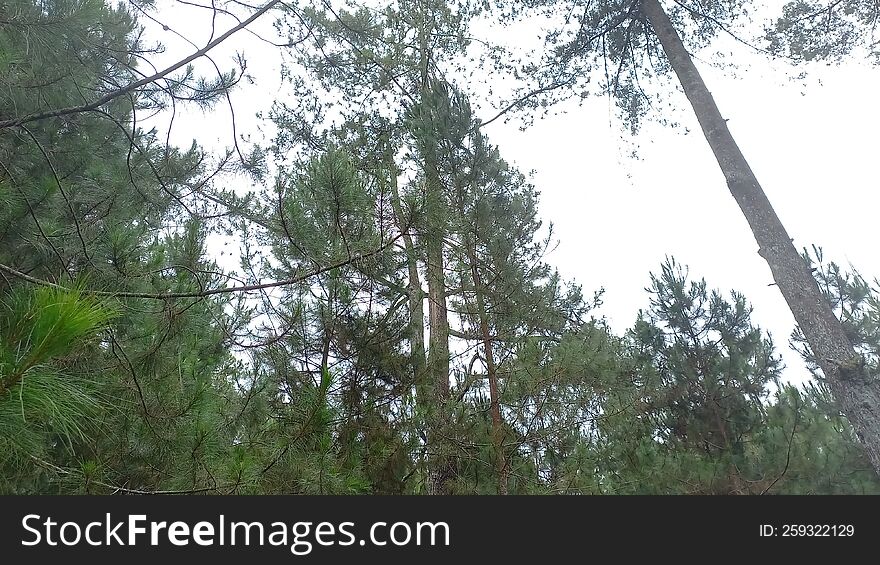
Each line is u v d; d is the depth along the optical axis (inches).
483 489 267.1
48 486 124.8
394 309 273.7
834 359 240.7
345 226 159.8
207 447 132.9
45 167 177.8
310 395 142.9
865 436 227.8
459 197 310.7
